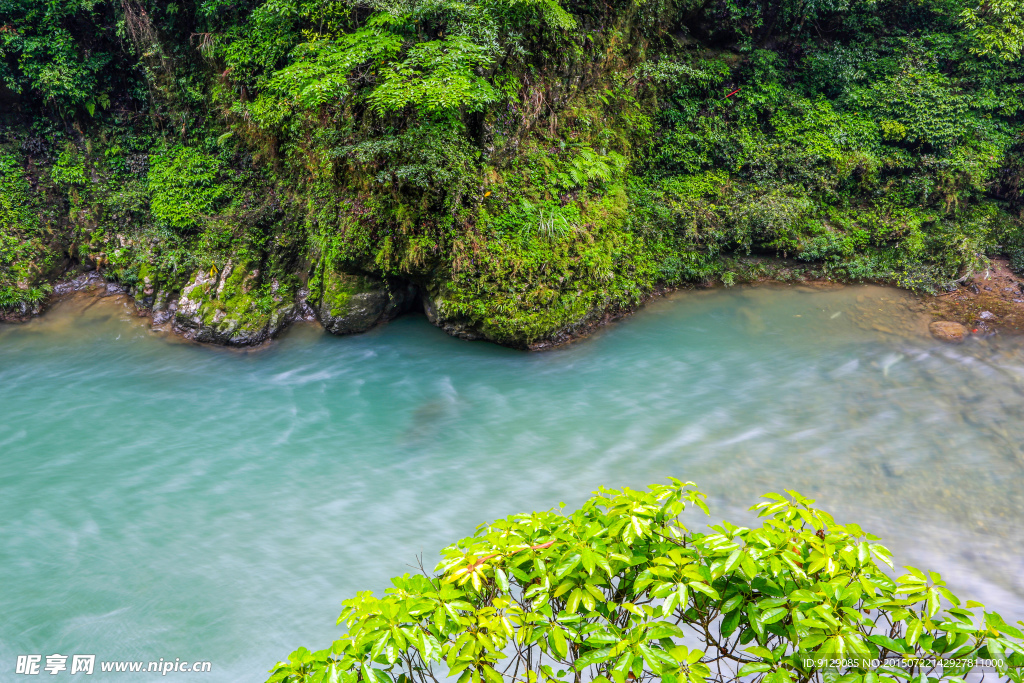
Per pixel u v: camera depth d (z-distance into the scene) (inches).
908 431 293.9
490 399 343.6
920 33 492.1
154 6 415.8
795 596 77.2
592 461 285.6
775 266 452.1
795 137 480.4
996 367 343.9
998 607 193.9
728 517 239.9
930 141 458.9
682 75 481.1
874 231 453.4
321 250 400.2
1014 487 251.3
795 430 299.7
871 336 379.9
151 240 417.1
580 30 393.1
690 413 320.8
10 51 395.9
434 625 85.1
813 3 472.1
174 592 212.4
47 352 383.2
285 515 253.1
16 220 416.5
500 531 97.1
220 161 432.1
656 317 415.5
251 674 181.8
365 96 335.3
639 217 450.0
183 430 317.1
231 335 385.7
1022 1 436.8
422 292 405.1
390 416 330.3
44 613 204.4
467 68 322.0
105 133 438.9
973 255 425.4
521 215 367.2
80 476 279.4
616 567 87.6
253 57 395.5
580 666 79.6
